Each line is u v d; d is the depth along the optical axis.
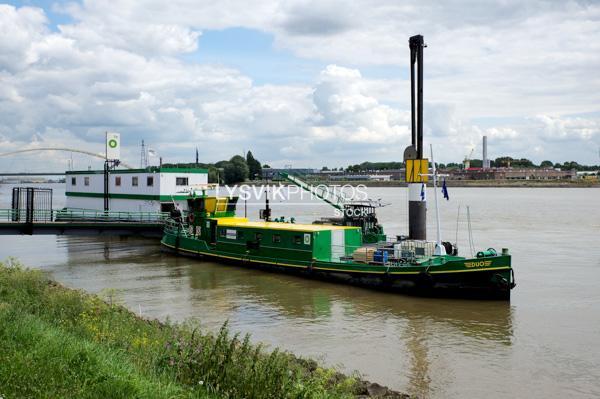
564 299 31.72
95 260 46.28
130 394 10.73
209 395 11.54
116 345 15.38
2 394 10.27
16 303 19.59
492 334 25.03
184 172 60.78
